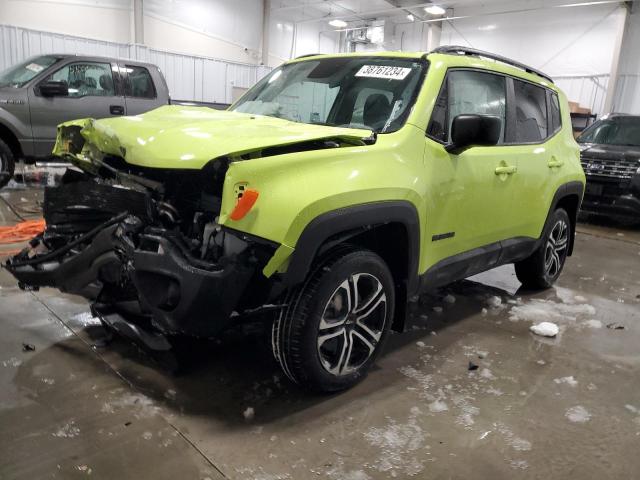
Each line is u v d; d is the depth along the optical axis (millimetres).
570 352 3258
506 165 3393
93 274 2398
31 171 7305
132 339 2484
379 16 18625
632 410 2602
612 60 14469
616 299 4453
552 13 15484
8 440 2029
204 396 2434
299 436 2193
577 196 4488
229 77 15891
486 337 3412
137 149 2311
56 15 11625
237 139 2252
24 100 6863
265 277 2178
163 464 1959
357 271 2439
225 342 2961
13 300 3395
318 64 3449
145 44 13438
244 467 1979
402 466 2059
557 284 4816
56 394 2363
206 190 2359
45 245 2775
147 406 2316
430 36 17781
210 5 14852
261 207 2047
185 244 2148
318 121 3047
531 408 2562
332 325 2391
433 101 2846
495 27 16672
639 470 2137
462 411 2488
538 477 2055
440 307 3900
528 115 3838
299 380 2402
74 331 3006
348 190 2250
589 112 14148
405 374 2820
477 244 3338
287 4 17219
